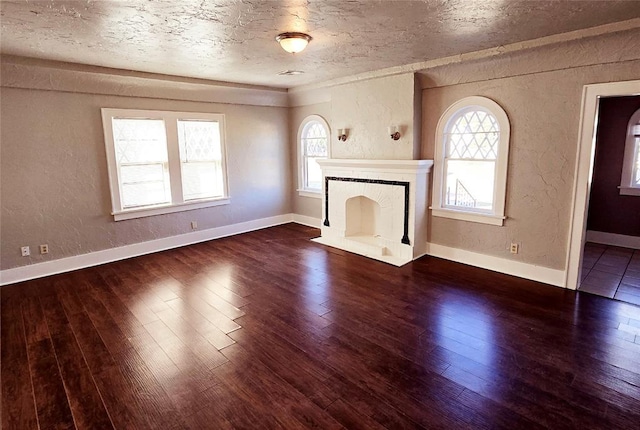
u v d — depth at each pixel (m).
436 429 1.91
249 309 3.32
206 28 2.82
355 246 5.10
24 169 4.04
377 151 4.83
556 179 3.59
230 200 5.96
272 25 2.78
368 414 2.02
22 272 4.12
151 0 2.25
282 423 1.96
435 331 2.88
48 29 2.79
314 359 2.54
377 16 2.61
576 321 2.98
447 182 4.57
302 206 6.75
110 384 2.31
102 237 4.69
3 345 2.77
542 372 2.35
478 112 4.17
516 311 3.18
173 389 2.25
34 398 2.20
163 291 3.75
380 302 3.42
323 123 5.95
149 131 4.97
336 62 4.11
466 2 2.37
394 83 4.46
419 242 4.64
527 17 2.67
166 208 5.21
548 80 3.50
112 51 3.48
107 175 4.64
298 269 4.35
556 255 3.69
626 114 4.75
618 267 4.19
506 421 1.95
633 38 2.89
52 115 4.15
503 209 3.98
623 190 4.88
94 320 3.15
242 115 5.93
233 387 2.26
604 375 2.30
